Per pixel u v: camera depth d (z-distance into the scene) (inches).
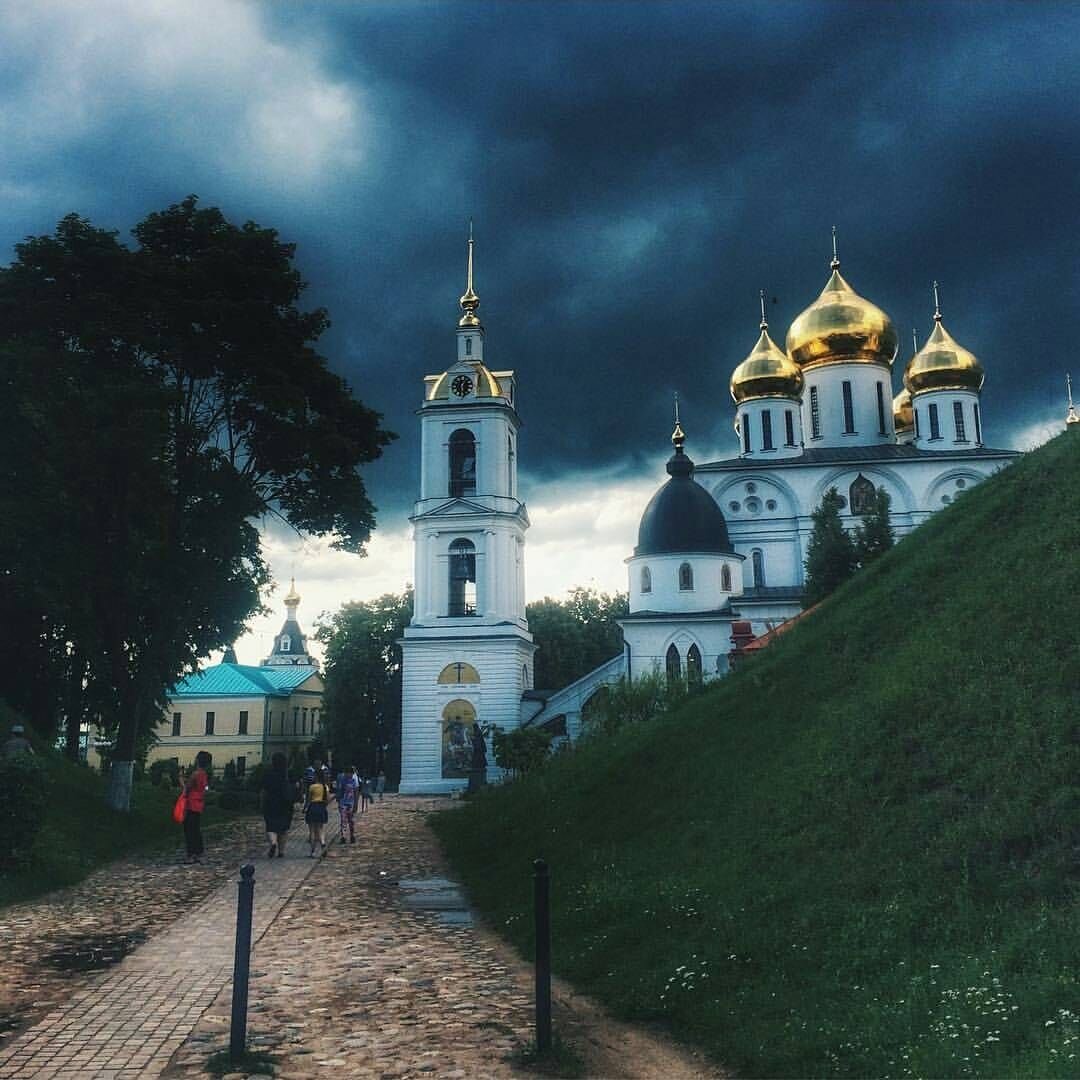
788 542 2468.0
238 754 3993.6
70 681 1497.3
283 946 498.9
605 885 532.7
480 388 2559.1
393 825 1317.7
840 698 601.9
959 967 318.3
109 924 551.8
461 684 2406.5
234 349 1171.9
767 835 491.8
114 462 1061.8
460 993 407.8
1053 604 518.6
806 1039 307.7
